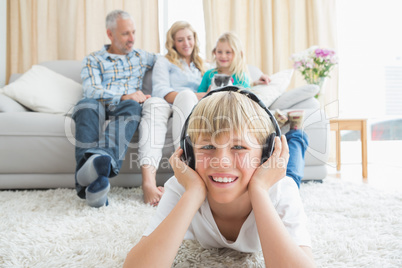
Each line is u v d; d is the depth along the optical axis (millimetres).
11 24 2867
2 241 876
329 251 796
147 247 578
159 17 3195
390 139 3387
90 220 1101
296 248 562
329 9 3297
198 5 3230
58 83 2152
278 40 3197
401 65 3527
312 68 2381
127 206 1313
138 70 2168
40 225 1051
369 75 3543
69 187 1744
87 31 2893
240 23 3213
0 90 2012
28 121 1679
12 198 1485
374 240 862
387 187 1820
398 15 3531
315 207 1258
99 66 2041
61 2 2875
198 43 2312
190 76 2174
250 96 720
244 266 729
